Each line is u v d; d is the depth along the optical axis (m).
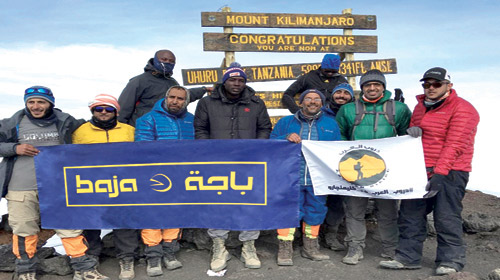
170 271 4.70
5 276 4.63
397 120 4.54
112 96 4.41
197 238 5.35
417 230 4.49
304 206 4.80
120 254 4.51
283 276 4.45
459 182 4.18
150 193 4.41
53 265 4.66
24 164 4.21
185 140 4.37
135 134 4.55
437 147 4.21
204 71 6.77
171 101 4.48
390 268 4.54
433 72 4.10
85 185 4.38
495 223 6.06
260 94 6.91
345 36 7.30
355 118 4.60
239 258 5.02
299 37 7.10
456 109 4.10
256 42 6.92
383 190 4.38
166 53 5.58
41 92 4.11
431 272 4.45
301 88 6.46
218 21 6.75
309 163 4.54
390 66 7.45
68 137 4.42
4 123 4.16
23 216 4.20
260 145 4.35
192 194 4.41
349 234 4.82
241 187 4.38
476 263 4.90
